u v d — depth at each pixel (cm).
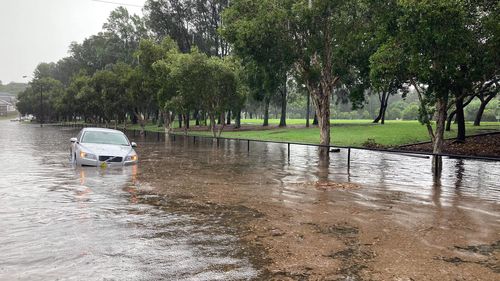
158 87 4003
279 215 723
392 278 440
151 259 490
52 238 571
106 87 5534
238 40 2211
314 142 2977
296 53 2208
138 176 1198
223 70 2914
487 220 693
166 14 5772
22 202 816
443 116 1534
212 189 993
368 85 2234
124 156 1381
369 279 437
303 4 2005
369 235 600
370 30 1928
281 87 5019
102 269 455
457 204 828
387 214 735
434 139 1544
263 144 2886
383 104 4647
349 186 1053
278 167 1480
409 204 825
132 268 460
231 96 3023
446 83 1402
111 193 924
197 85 2938
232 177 1205
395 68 1455
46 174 1210
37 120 13775
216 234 602
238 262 483
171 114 4694
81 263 474
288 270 459
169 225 650
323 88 2348
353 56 2042
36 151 2070
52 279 425
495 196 923
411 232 616
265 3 2097
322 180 1160
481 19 1424
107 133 1516
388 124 4312
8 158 1705
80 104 7612
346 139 3027
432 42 1338
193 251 522
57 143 2727
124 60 7394
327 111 2353
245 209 771
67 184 1038
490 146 2320
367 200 865
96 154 1347
